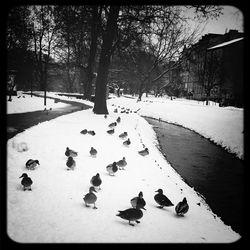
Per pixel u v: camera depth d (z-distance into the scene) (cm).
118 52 3019
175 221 732
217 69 5175
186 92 7700
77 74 7469
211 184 1276
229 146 2128
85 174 965
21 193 733
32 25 4247
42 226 579
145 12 2392
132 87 7956
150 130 2497
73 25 2762
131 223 660
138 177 1041
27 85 6425
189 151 1945
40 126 1736
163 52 5144
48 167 984
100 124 2095
